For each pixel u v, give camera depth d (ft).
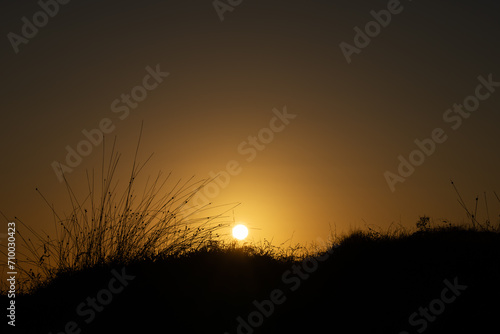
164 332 22.65
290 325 22.95
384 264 28.04
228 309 24.39
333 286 26.40
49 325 23.53
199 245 29.76
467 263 26.78
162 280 26.30
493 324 21.52
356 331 22.21
